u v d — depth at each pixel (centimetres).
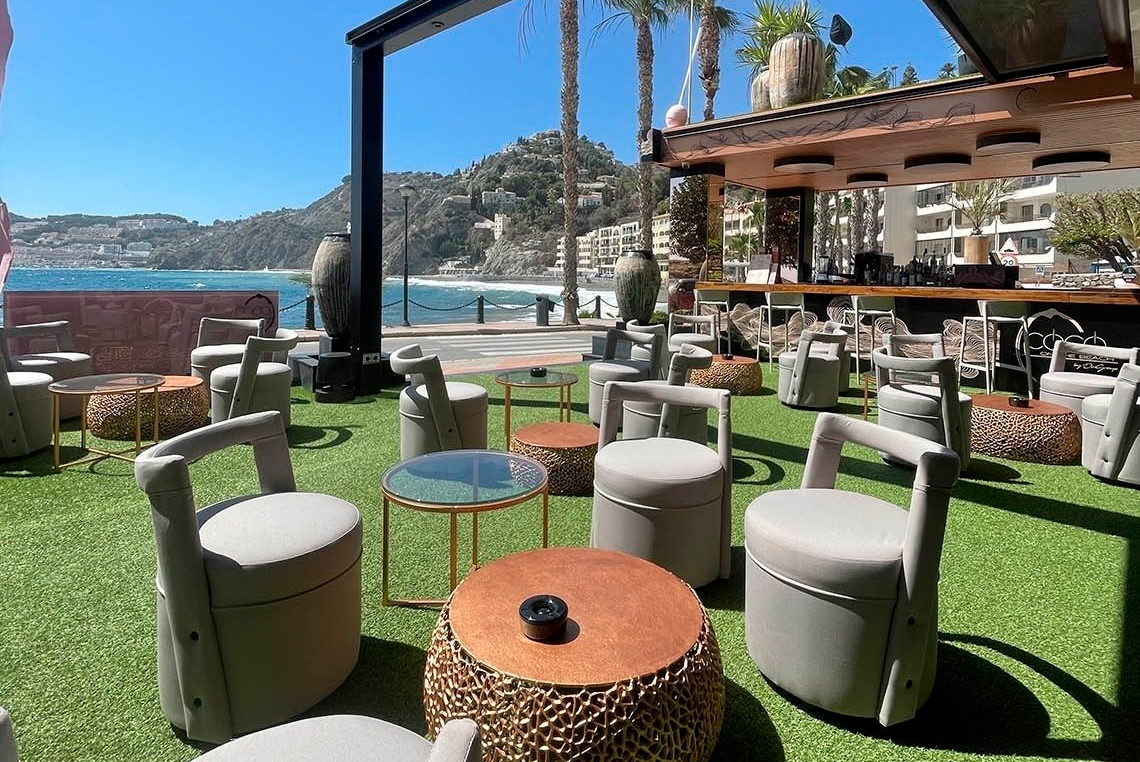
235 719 152
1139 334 559
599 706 118
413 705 167
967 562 257
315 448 418
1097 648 197
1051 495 336
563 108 1427
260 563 149
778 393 577
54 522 286
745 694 174
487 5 504
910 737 158
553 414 525
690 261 868
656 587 153
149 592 225
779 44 753
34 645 192
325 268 613
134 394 421
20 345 528
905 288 677
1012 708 169
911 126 603
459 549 264
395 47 576
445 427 329
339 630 169
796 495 193
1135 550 269
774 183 926
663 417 283
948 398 345
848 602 155
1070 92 511
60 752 148
